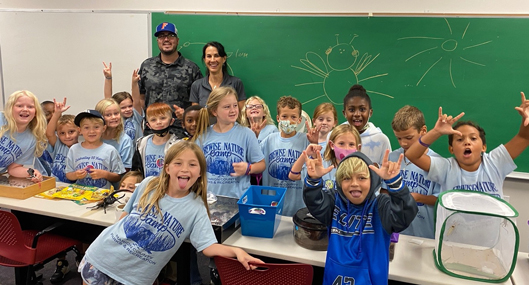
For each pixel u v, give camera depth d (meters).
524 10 2.59
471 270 1.31
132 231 1.47
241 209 1.56
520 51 2.63
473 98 2.77
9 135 2.13
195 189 1.54
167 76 3.18
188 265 1.69
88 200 1.95
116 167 2.48
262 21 3.10
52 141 2.66
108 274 1.46
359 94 2.16
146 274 1.48
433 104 2.85
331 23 2.95
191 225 1.49
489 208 1.29
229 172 2.03
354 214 1.38
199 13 3.23
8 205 1.91
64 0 3.60
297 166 1.70
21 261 1.82
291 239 1.57
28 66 3.80
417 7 2.78
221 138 2.04
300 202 2.20
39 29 3.70
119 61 3.51
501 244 1.34
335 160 1.81
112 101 2.74
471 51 2.72
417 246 1.52
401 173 1.98
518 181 2.74
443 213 1.34
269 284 1.35
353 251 1.32
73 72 3.68
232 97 2.00
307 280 1.29
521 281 1.30
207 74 3.16
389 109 2.95
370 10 2.87
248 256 1.34
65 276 2.33
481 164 1.77
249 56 3.18
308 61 3.05
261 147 2.32
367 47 2.91
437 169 1.78
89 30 3.55
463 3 2.69
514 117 2.71
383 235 1.31
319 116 2.35
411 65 2.84
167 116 2.27
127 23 3.42
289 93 3.14
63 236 2.11
